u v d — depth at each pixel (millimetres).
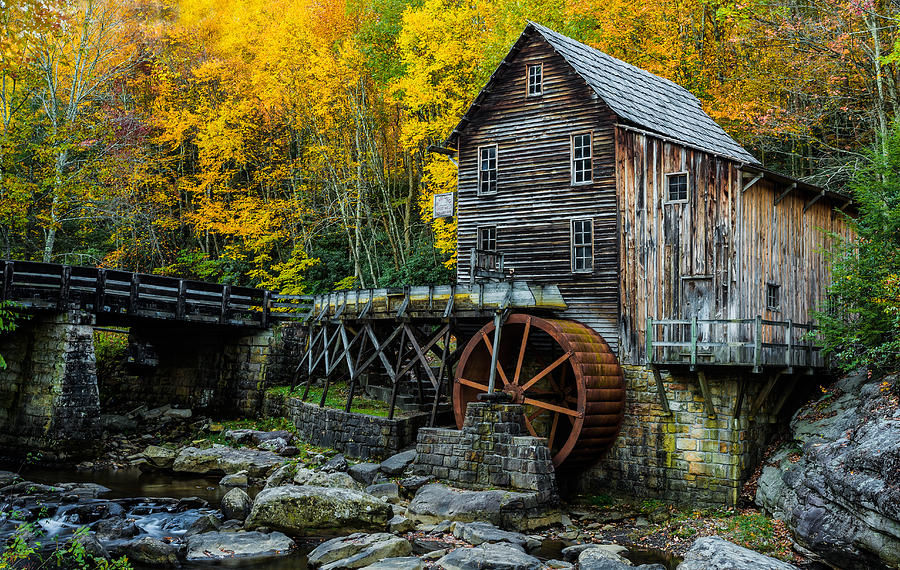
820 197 19609
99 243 36031
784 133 22812
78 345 21031
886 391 14250
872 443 12344
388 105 34219
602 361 17250
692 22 25719
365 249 32719
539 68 20344
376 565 12195
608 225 18812
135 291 22656
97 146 30234
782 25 21297
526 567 12055
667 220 17844
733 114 22828
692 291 17359
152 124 33688
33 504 16328
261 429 24000
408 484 17188
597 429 16922
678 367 16859
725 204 16984
